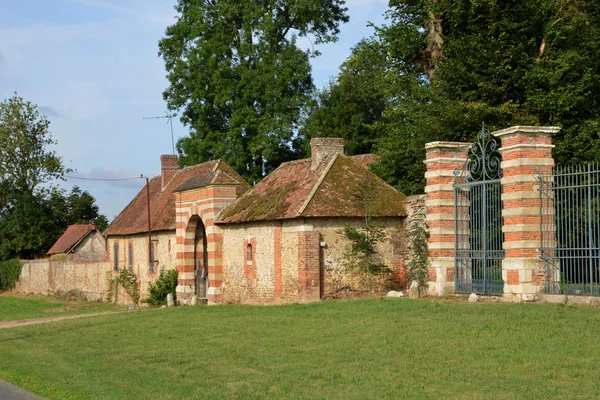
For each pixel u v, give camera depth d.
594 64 28.75
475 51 28.69
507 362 13.18
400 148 32.16
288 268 27.55
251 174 47.28
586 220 19.98
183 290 35.81
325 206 27.00
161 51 48.50
